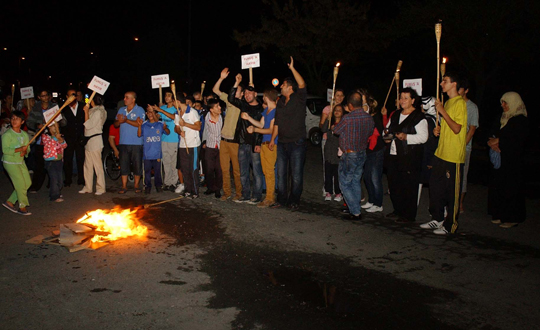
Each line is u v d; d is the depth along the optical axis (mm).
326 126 8555
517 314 4289
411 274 5168
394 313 4277
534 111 19500
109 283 4809
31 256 5535
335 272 5207
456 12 18375
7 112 11398
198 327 3965
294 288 4773
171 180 9320
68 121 9328
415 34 21797
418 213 7840
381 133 7809
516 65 20344
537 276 5145
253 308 4320
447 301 4527
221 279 4961
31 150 10164
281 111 7641
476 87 20219
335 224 7090
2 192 8945
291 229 6793
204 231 6633
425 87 22562
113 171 10594
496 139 6988
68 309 4250
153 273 5086
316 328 3982
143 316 4137
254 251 5844
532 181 11430
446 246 6113
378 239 6383
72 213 7500
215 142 8555
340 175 7270
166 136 9156
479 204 8562
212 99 8453
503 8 17641
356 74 27938
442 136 6512
